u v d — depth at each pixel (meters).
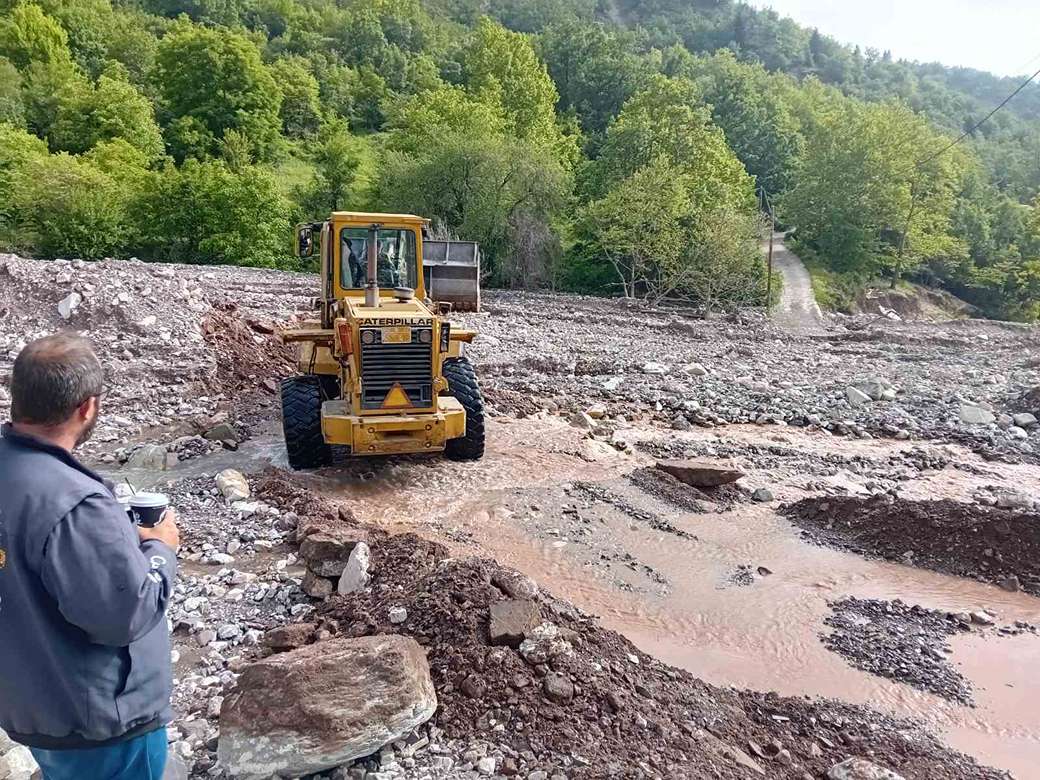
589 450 10.36
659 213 33.56
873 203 52.84
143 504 2.70
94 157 41.97
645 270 36.03
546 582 6.70
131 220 36.94
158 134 51.41
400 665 3.90
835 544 7.97
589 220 39.12
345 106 78.12
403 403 8.10
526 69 57.72
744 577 7.10
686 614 6.38
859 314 44.34
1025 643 6.20
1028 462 11.08
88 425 2.52
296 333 8.88
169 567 2.55
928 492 9.55
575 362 16.00
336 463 9.16
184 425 10.57
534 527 7.78
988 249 61.06
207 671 4.68
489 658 4.33
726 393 14.16
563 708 4.12
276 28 105.88
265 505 7.41
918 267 56.59
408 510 8.07
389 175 40.09
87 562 2.21
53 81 51.69
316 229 9.88
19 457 2.32
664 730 4.11
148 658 2.54
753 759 4.27
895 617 6.51
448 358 9.44
